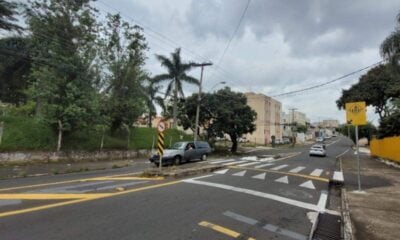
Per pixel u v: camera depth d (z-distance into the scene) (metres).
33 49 23.55
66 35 22.00
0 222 5.95
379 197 9.79
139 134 32.81
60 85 20.61
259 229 6.12
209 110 37.53
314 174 15.88
